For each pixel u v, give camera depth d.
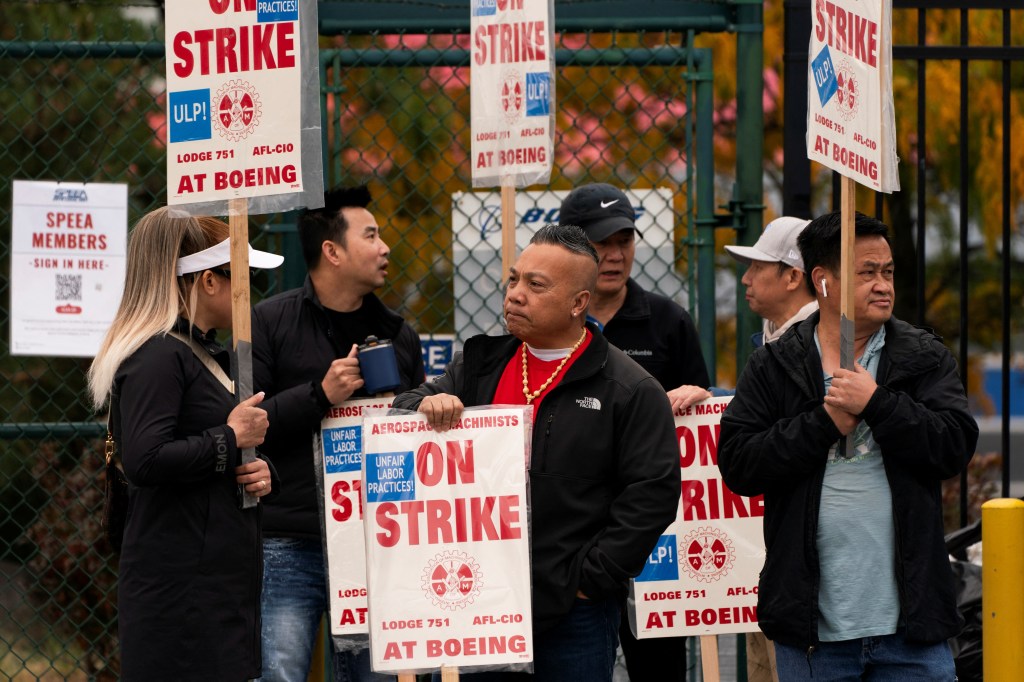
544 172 12.89
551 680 11.11
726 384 26.75
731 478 11.61
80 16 21.94
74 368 19.70
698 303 15.73
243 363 11.09
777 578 11.35
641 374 11.25
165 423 10.88
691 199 15.66
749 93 15.50
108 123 18.72
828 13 11.03
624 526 10.79
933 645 11.10
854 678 11.27
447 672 10.52
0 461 21.11
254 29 11.07
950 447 11.02
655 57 15.49
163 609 10.92
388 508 10.69
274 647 13.38
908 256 25.53
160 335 11.14
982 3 15.05
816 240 11.67
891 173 11.66
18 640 19.59
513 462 10.74
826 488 11.27
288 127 11.05
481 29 13.12
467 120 20.84
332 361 13.87
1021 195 23.98
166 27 11.06
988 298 26.42
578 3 15.40
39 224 15.52
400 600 10.60
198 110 11.08
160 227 11.38
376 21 15.54
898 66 24.73
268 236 15.98
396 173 21.14
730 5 15.52
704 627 13.31
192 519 10.99
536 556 10.96
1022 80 24.30
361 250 13.79
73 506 18.41
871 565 11.17
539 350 11.32
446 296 20.91
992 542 10.96
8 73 20.50
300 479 13.51
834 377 11.02
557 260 11.01
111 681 18.58
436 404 10.71
